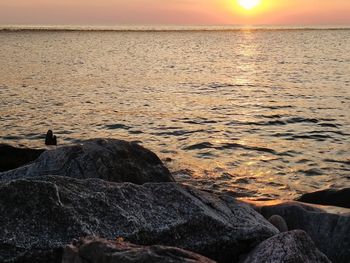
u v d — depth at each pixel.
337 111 31.19
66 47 115.38
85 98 38.00
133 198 8.75
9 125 27.31
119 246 6.74
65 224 7.83
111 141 13.07
